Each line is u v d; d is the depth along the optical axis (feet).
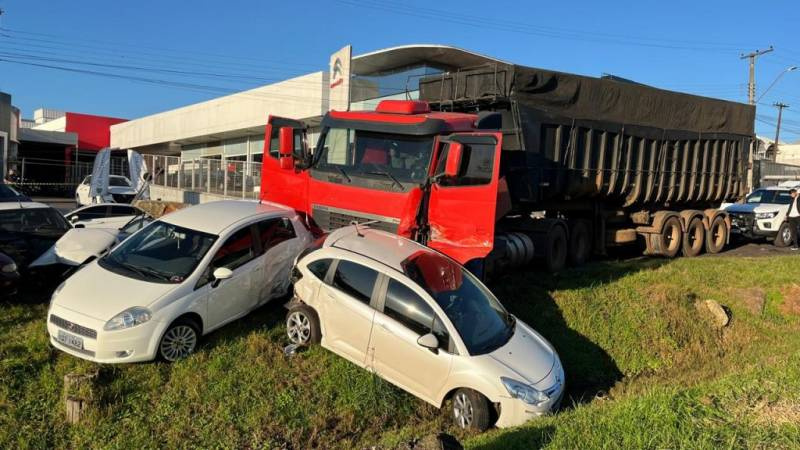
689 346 30.89
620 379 27.94
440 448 14.48
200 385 21.02
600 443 13.92
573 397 25.41
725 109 47.37
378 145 27.20
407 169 26.22
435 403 21.35
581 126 35.22
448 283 23.20
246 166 70.03
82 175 138.51
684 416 14.98
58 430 18.69
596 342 29.30
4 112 109.09
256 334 24.57
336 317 23.02
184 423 19.35
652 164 41.24
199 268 23.41
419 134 25.98
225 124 113.19
